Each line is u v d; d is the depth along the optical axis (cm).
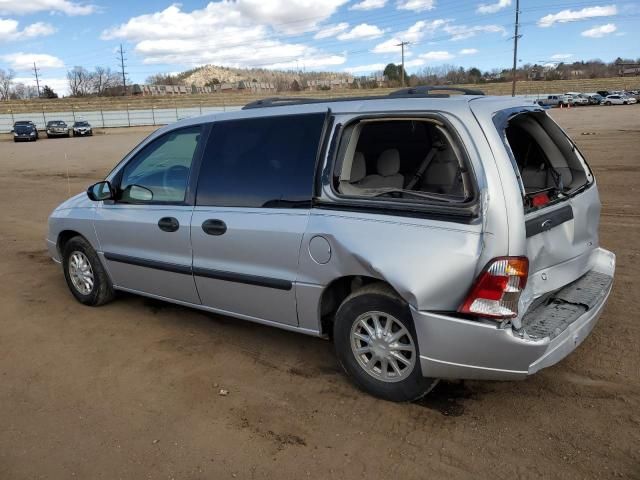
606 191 1043
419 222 310
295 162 366
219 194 404
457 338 300
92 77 11494
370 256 320
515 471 280
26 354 432
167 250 440
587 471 277
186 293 441
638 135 2230
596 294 353
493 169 296
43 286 598
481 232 292
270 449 305
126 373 397
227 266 400
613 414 324
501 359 297
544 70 10906
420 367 324
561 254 348
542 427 315
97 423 335
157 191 452
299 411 341
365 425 324
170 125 455
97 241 500
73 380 389
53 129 4384
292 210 362
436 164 382
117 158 2377
